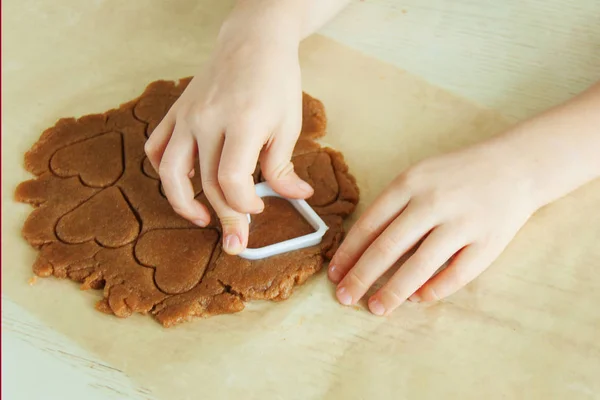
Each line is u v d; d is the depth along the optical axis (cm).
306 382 57
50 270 61
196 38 75
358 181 65
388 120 68
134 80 72
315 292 61
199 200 63
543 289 60
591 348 58
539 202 62
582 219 63
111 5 78
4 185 66
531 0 75
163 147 61
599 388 57
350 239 60
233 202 58
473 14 74
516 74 70
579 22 73
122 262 61
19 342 59
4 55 75
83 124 68
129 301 60
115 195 64
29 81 73
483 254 59
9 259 63
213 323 60
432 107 69
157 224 63
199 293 60
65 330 60
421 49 72
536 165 61
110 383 58
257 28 63
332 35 73
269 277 60
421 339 59
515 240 62
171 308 59
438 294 59
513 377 57
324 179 65
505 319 59
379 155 67
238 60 61
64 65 74
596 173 63
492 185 60
